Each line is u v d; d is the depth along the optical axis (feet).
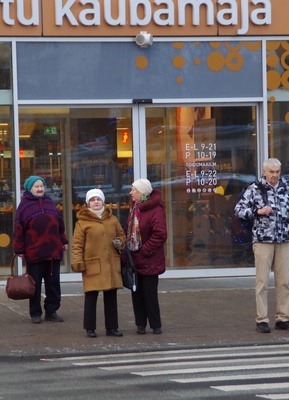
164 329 38.24
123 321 40.40
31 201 40.16
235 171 52.34
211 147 52.13
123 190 51.29
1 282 49.73
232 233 52.34
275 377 27.40
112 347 34.60
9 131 49.85
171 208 51.93
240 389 25.62
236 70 51.88
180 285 50.14
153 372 28.78
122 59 50.80
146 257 36.70
